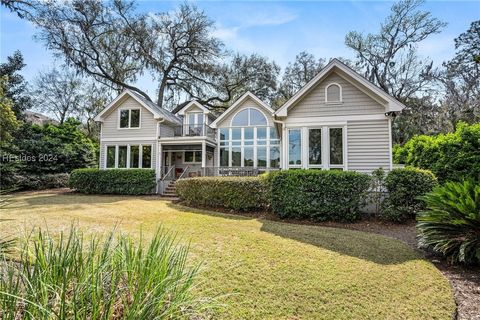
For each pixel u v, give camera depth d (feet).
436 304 10.77
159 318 6.09
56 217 25.58
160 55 84.99
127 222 23.70
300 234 20.11
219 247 16.48
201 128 62.34
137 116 59.93
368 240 18.90
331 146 34.58
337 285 11.91
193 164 65.82
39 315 5.42
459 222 14.65
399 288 11.94
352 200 25.66
